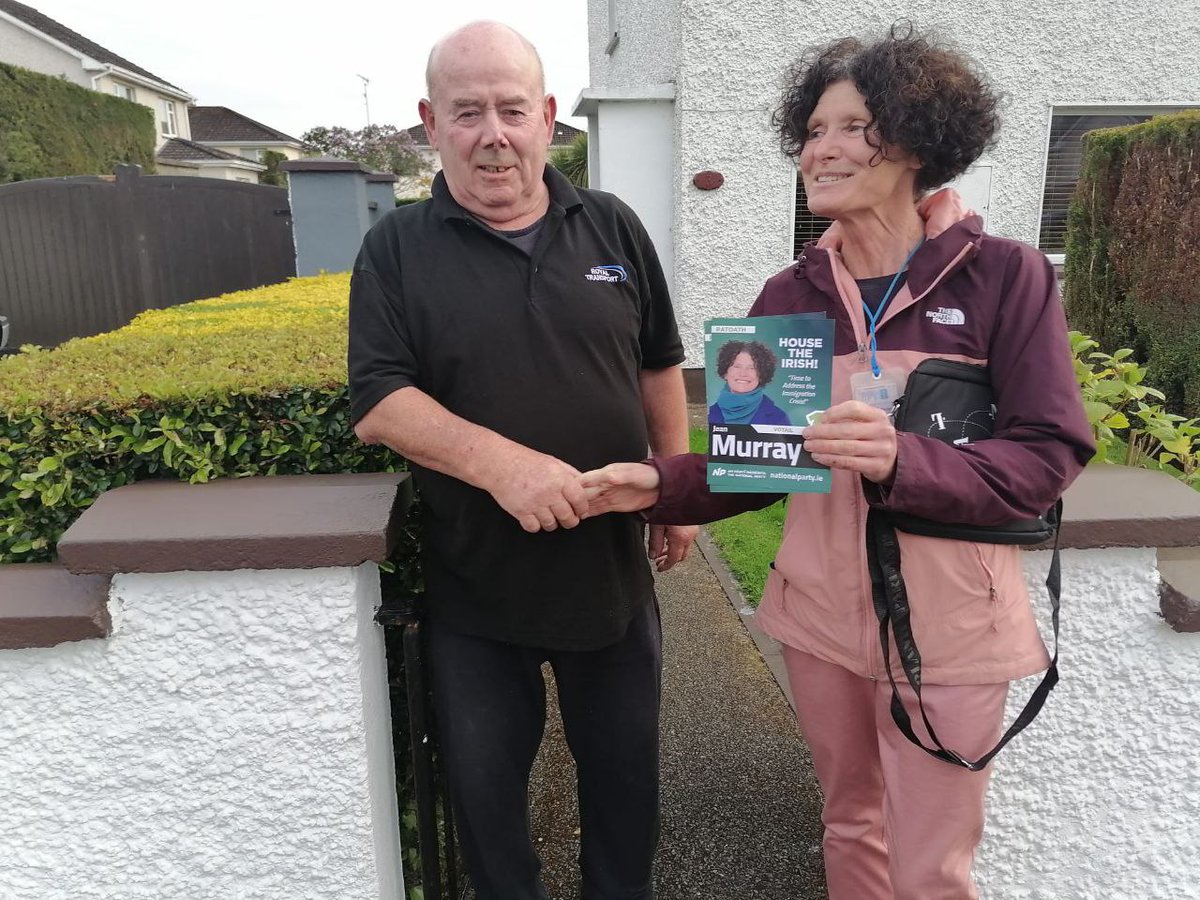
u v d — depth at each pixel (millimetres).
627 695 1748
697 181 6684
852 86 1356
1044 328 1306
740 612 3504
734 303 6984
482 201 1576
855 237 1449
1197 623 1535
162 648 1474
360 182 7586
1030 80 6793
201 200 9492
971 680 1379
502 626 1615
